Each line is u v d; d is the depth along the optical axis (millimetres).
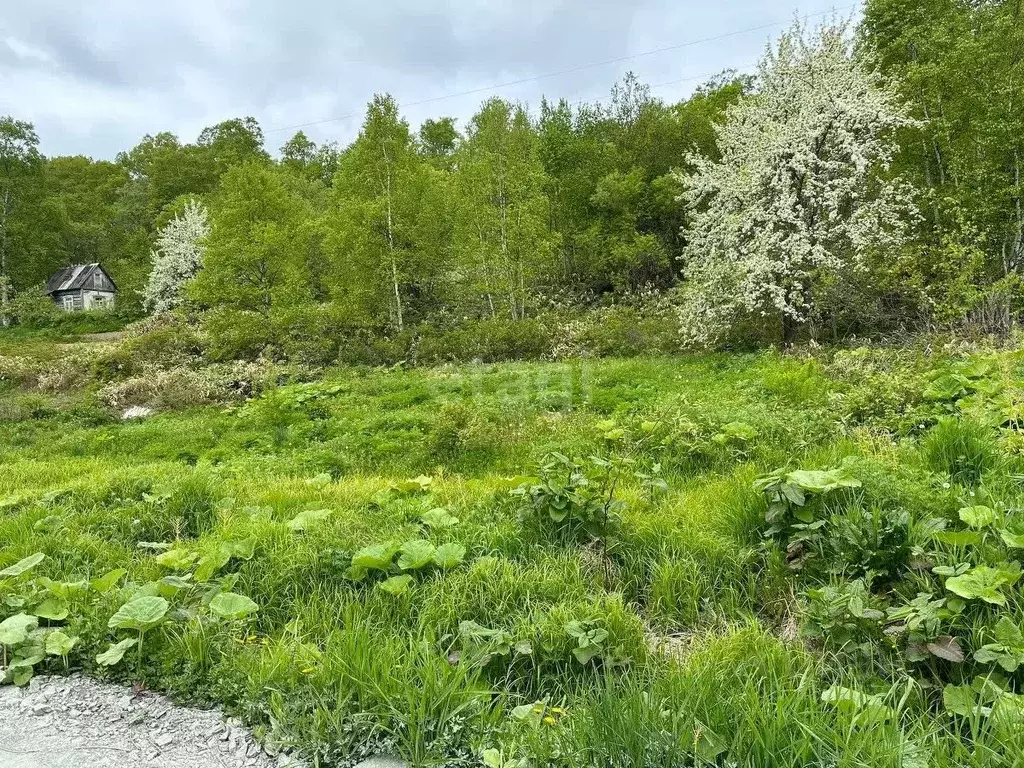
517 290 22391
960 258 13227
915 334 13383
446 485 6289
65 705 3143
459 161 29969
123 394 15641
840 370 9836
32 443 12094
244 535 4879
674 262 28047
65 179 61719
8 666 3461
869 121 14648
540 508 4656
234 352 19000
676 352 16375
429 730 2762
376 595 3865
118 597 3877
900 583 3436
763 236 14812
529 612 3697
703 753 2381
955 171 15953
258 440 10312
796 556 3994
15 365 19625
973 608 3090
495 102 24203
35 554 4445
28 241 44688
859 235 14109
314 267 26641
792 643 3293
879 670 2992
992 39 15648
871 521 3670
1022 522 3580
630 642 3367
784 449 6164
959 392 6992
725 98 29281
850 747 2312
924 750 2342
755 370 11922
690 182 17141
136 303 40594
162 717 3033
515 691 3178
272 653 3318
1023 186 14797
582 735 2482
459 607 3727
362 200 20953
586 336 17984
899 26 19172
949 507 3959
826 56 15219
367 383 14422
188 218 35500
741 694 2693
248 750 2768
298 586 4133
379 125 20766
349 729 2789
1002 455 4816
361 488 6438
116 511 5805
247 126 59406
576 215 28578
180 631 3625
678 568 4012
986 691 2656
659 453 6617
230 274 19641
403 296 21906
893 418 6566
